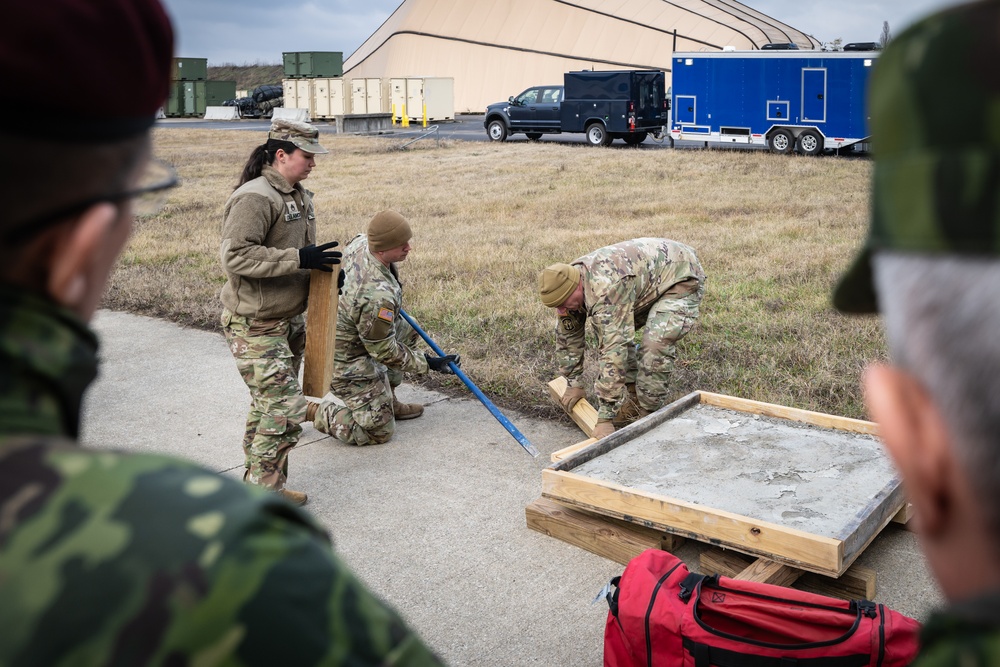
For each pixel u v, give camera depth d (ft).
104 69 2.19
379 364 16.63
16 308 2.22
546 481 12.56
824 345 20.90
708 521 11.07
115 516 2.10
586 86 82.17
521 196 51.52
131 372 21.18
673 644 8.65
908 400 1.71
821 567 10.30
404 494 14.39
